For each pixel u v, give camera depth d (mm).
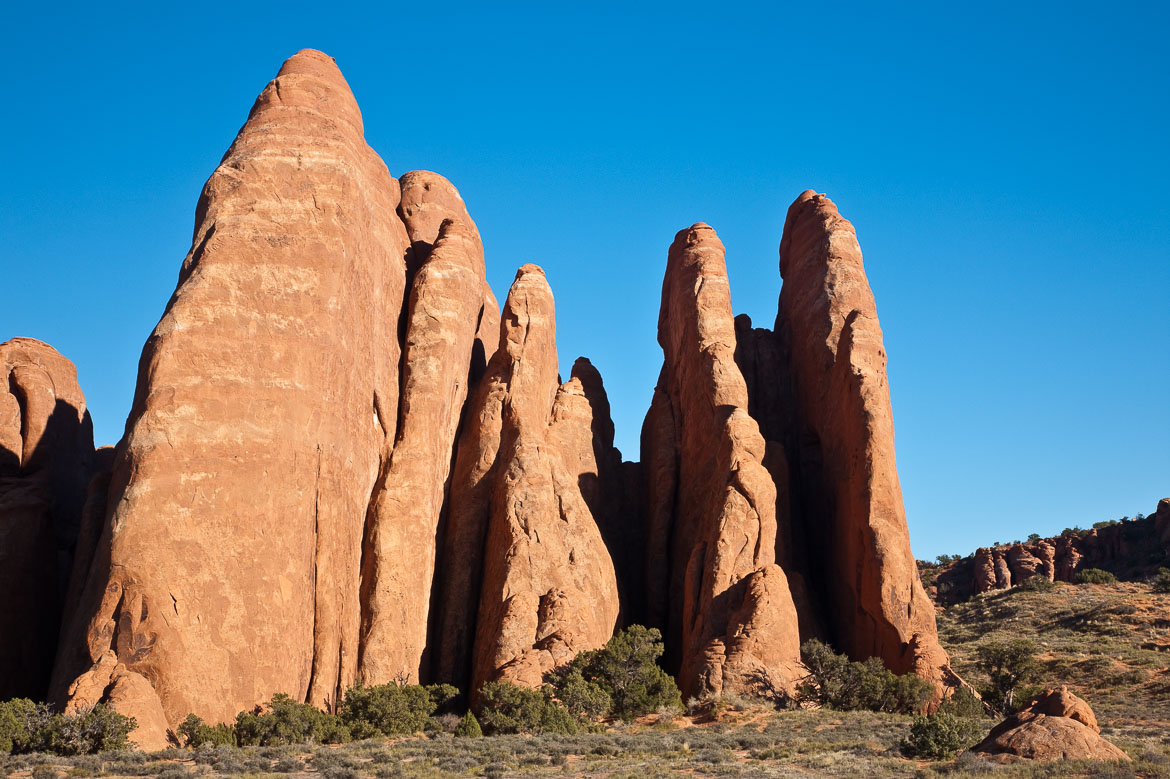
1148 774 22141
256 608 36750
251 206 43250
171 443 37594
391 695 36625
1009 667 42906
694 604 45250
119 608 35250
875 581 44156
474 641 44656
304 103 47344
